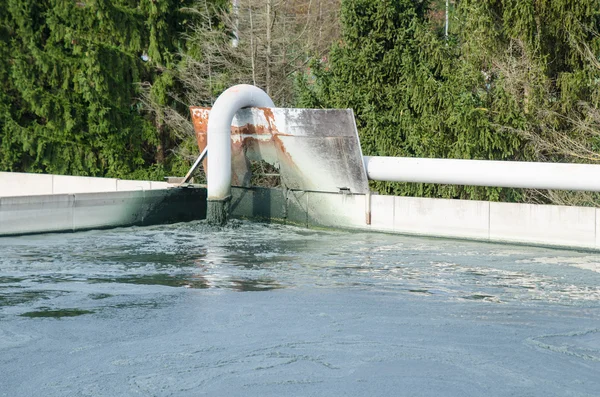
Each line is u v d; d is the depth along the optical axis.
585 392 7.16
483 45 19.80
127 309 10.05
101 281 11.77
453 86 19.48
